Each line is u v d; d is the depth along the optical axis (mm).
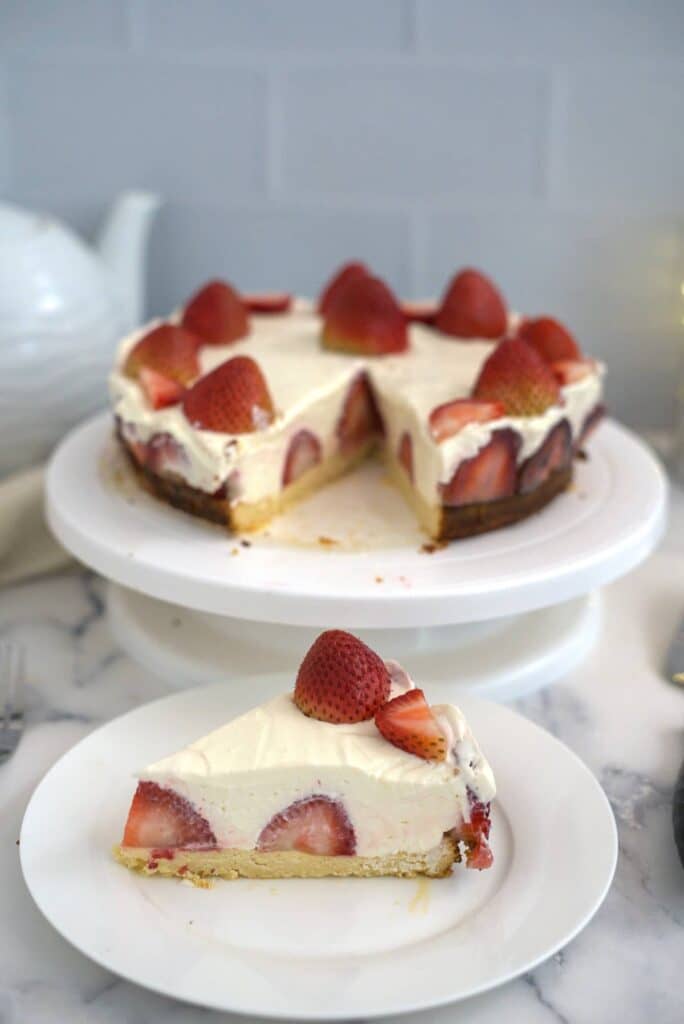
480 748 595
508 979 503
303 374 750
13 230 797
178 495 695
